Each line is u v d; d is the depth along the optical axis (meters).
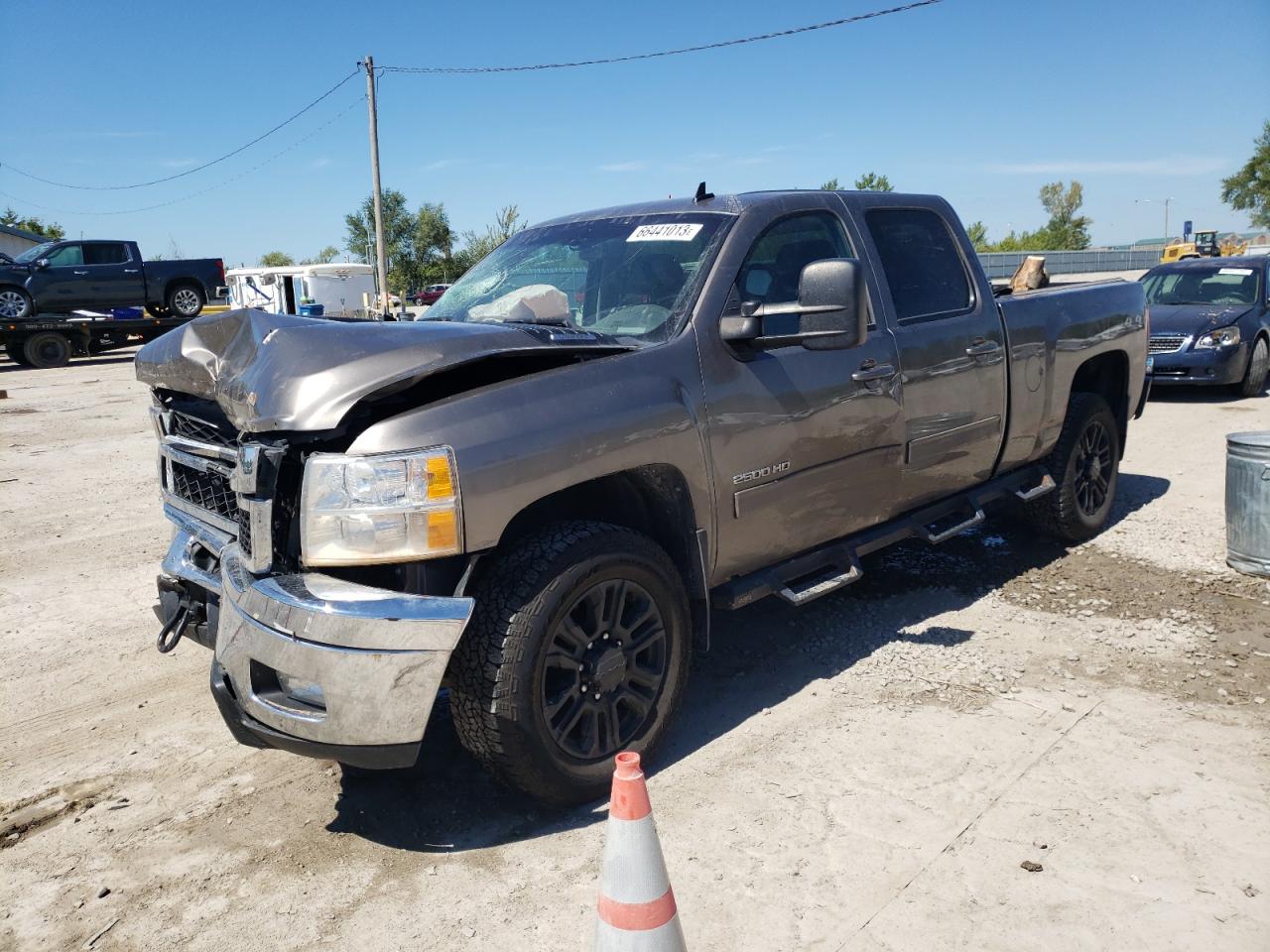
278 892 2.93
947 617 4.79
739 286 3.76
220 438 3.37
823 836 3.01
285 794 3.49
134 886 3.00
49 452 10.62
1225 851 2.86
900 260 4.53
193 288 25.30
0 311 22.50
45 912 2.89
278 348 3.01
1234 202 66.06
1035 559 5.63
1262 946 2.47
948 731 3.64
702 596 3.60
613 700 3.26
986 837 2.97
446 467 2.85
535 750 3.02
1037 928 2.57
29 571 6.24
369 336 3.01
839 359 4.00
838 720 3.77
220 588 3.28
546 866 2.97
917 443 4.39
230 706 3.06
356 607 2.77
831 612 4.89
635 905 2.16
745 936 2.59
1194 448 8.83
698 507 3.50
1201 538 5.96
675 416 3.38
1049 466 5.57
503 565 3.03
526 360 3.23
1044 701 3.86
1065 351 5.34
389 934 2.70
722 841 3.01
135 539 6.95
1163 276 13.09
